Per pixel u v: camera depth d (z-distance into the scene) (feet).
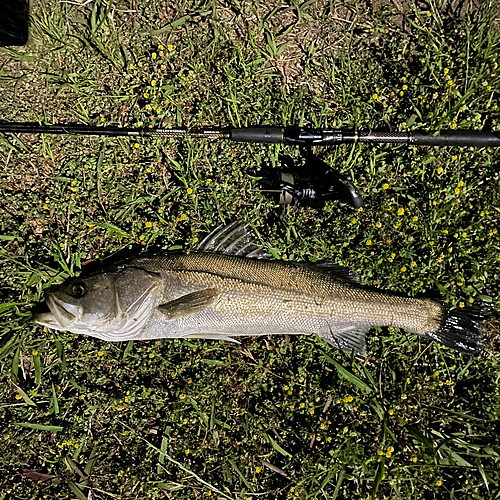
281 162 2.24
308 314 2.09
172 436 2.19
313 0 2.26
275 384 2.25
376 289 2.14
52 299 1.98
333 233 2.21
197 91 2.21
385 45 2.24
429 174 2.19
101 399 2.19
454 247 2.19
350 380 2.12
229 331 2.10
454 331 2.13
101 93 2.22
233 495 2.15
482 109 2.19
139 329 2.04
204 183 2.20
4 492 2.15
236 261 2.09
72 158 2.20
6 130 2.03
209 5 2.21
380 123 2.21
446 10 2.26
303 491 2.11
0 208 2.20
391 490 2.12
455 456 2.12
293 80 2.29
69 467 2.17
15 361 2.10
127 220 2.22
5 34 2.21
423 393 2.19
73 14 2.23
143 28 2.22
